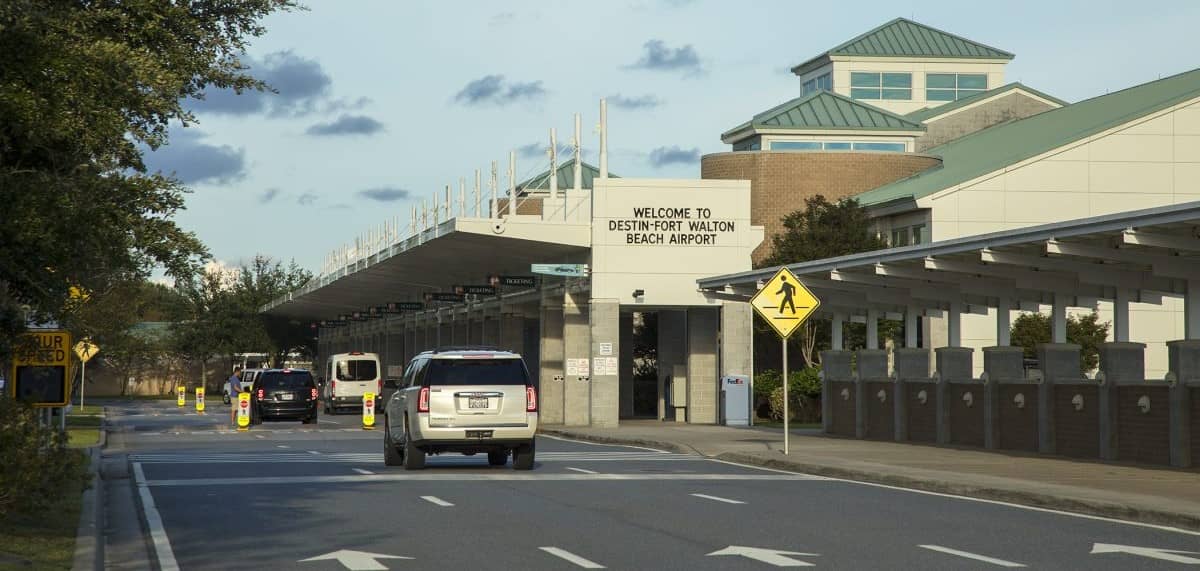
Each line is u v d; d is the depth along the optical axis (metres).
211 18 18.36
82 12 16.28
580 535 17.39
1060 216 64.75
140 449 39.62
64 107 14.89
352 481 26.67
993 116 88.50
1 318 16.41
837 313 49.69
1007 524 19.02
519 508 21.02
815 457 32.78
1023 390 35.50
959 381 38.69
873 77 96.81
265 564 14.83
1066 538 17.33
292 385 62.91
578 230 55.41
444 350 30.53
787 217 66.38
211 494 23.69
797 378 61.44
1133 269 33.97
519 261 63.56
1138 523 19.39
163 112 16.38
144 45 17.06
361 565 14.70
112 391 137.88
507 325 67.31
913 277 38.72
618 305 55.47
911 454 34.41
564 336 58.50
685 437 44.44
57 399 23.02
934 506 21.70
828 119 80.12
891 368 67.75
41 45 14.80
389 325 99.31
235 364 137.50
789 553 15.60
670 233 55.75
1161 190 65.31
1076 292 36.59
